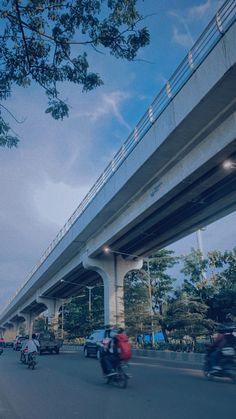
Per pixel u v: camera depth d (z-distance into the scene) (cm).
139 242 3028
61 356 2744
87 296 4897
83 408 799
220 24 1364
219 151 1597
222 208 2222
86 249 3484
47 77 702
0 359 2486
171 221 2500
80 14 661
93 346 2473
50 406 830
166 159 1938
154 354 2245
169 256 3862
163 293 3678
